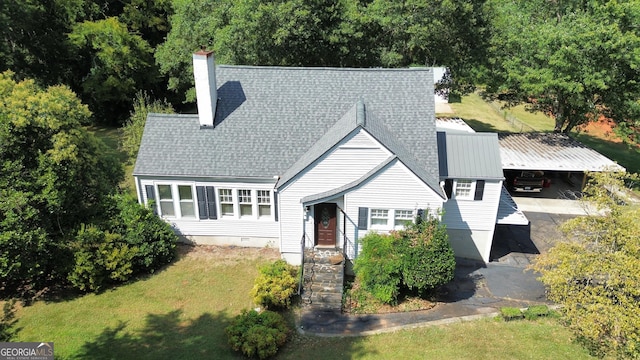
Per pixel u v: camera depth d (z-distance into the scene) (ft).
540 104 119.14
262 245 77.36
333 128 73.15
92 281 63.62
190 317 60.08
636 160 125.49
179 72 131.54
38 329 57.26
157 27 156.15
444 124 113.19
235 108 78.02
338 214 67.62
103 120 146.20
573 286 54.19
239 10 103.09
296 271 69.36
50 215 63.57
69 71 138.51
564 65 94.99
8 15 116.78
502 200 80.59
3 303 62.54
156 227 70.95
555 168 89.56
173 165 73.10
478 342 55.42
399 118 74.38
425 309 62.59
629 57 91.35
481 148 73.41
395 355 53.16
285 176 69.51
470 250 75.77
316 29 106.22
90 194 70.18
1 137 58.23
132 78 139.54
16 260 58.49
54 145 61.36
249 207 75.20
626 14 93.66
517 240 82.43
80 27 132.36
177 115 77.71
